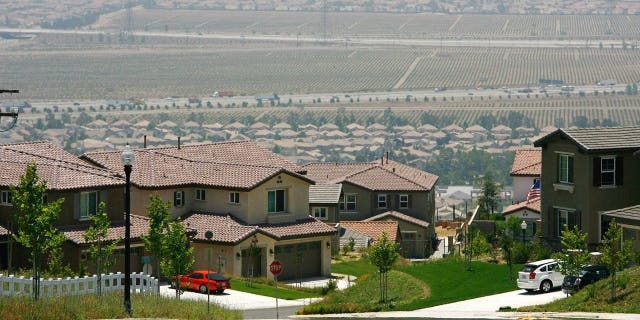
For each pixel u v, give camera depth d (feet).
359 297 261.65
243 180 326.03
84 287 228.22
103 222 239.91
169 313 211.00
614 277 218.38
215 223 319.88
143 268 267.18
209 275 277.64
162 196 325.01
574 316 204.03
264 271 318.24
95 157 333.01
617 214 264.52
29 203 219.41
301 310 245.04
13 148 322.75
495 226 354.95
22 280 220.84
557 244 292.81
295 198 333.21
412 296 258.37
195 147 365.61
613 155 287.07
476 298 248.73
